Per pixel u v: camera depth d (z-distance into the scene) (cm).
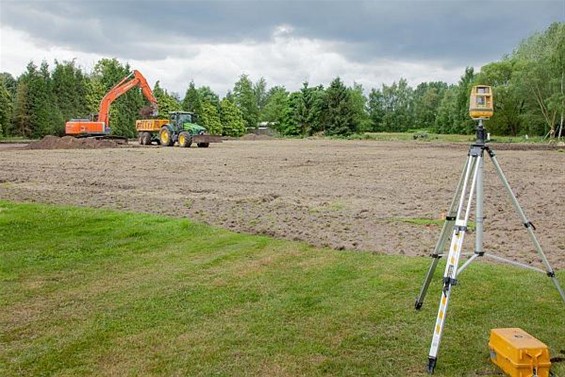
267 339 384
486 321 420
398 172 1703
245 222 837
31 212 871
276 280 525
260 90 10131
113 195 1152
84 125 3575
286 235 736
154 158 2269
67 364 346
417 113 8931
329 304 456
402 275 539
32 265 573
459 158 2348
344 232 763
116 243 675
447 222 432
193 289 496
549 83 4819
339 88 6975
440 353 363
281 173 1670
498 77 5866
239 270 561
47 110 5275
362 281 521
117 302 461
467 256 618
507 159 2234
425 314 434
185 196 1152
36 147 3142
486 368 343
